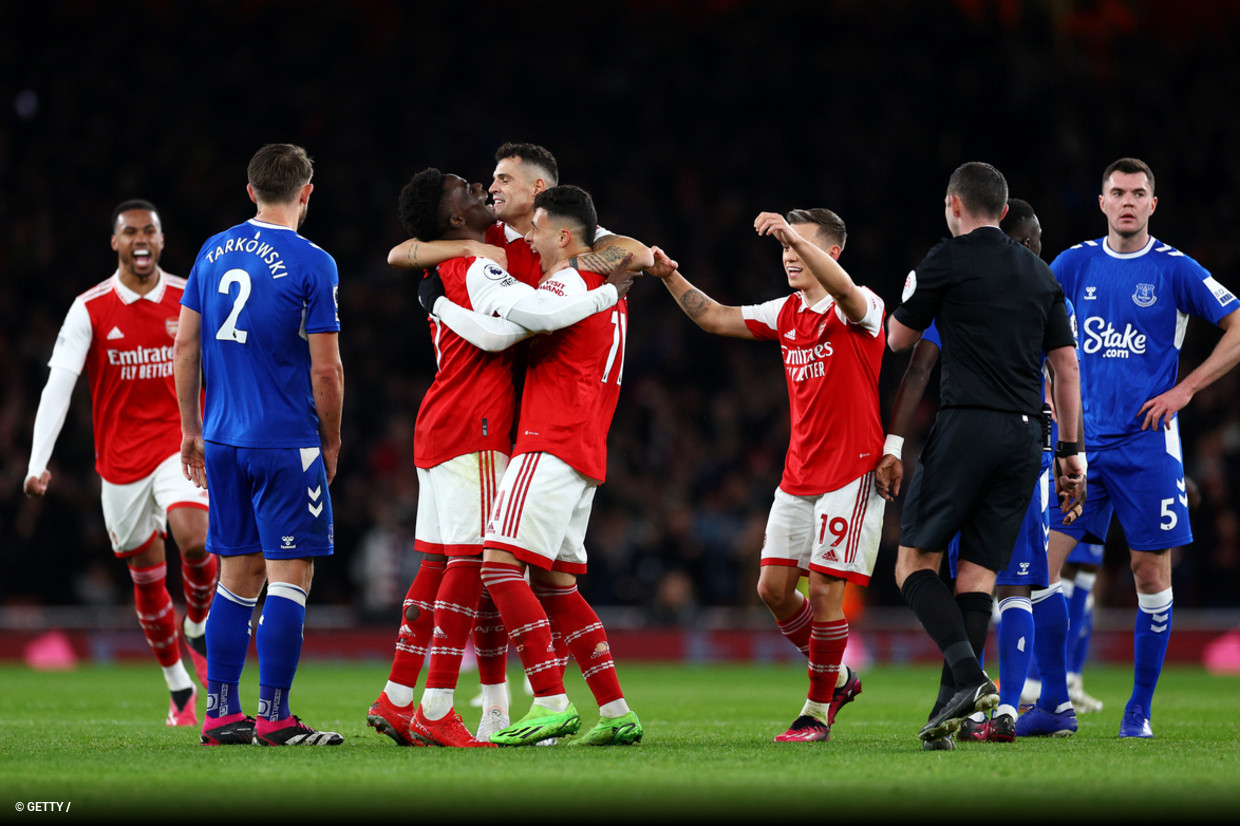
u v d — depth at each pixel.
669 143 85.31
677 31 87.69
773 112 85.69
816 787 13.64
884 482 20.05
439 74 85.00
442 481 19.02
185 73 82.44
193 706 25.55
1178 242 78.94
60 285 73.31
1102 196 23.88
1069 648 28.66
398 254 19.55
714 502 62.31
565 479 18.61
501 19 87.12
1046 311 19.22
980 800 12.77
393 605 56.56
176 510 25.34
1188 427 64.19
